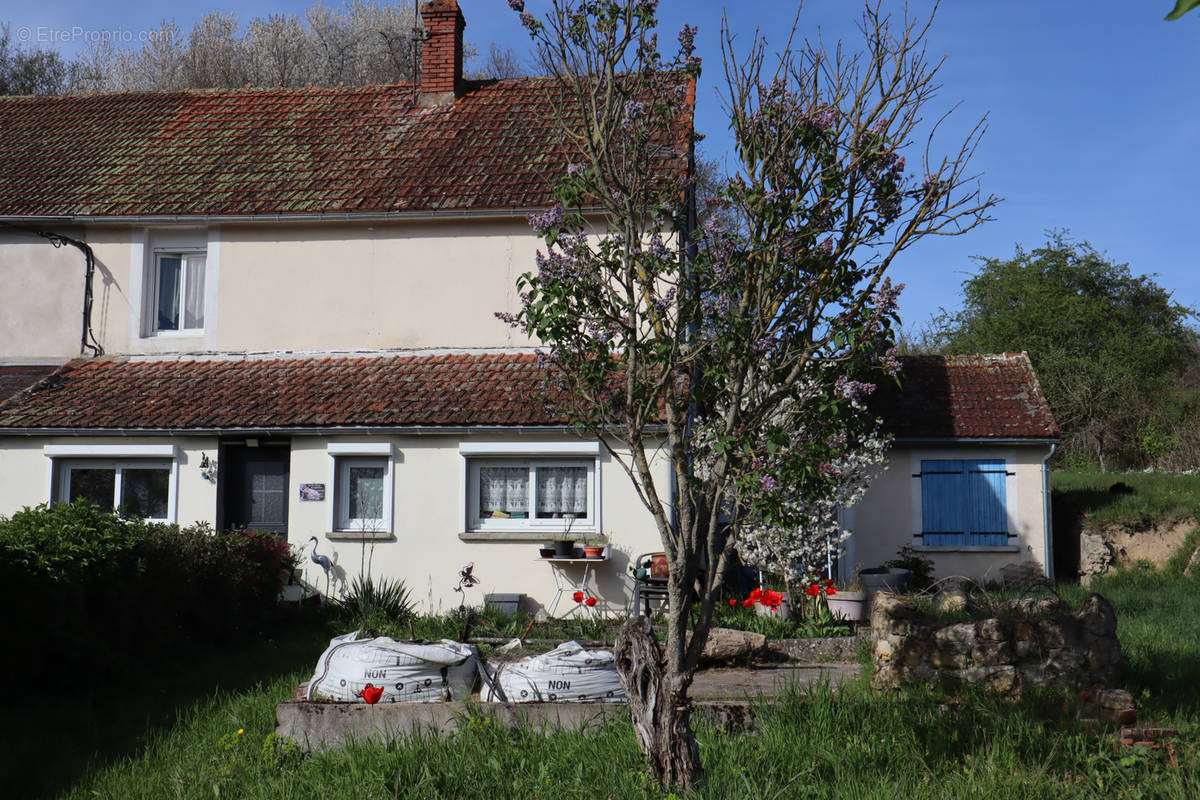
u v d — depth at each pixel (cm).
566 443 1377
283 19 4206
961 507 1728
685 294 611
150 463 1471
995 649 776
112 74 4166
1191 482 2144
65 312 1655
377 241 1614
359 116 1867
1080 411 3034
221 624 1152
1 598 831
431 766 646
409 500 1415
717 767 619
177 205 1633
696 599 1268
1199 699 769
